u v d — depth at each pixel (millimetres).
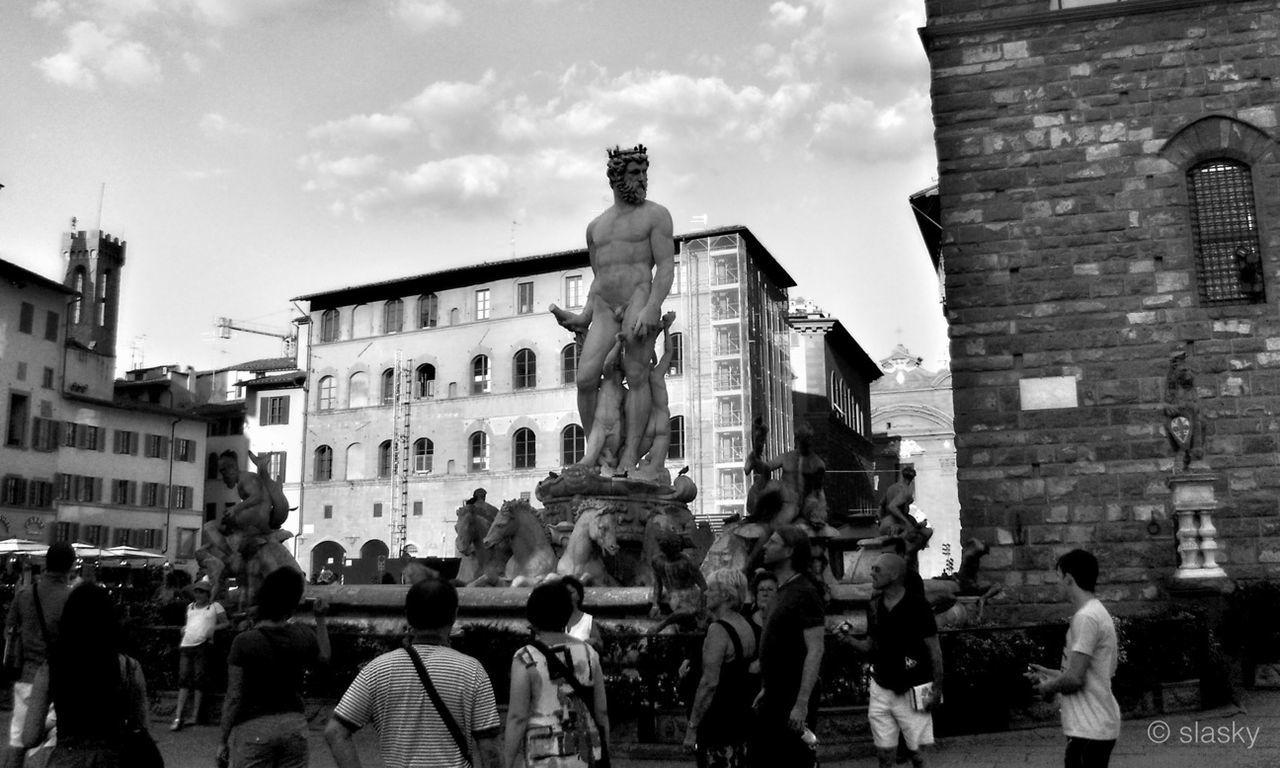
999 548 20562
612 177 18344
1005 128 21578
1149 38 21219
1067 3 21750
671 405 64938
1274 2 20812
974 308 21281
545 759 6578
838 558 19281
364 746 13328
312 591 16891
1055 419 20656
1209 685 15445
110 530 69750
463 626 14711
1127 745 12398
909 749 8945
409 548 61219
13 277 63906
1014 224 21297
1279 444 19734
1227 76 20844
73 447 67750
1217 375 20188
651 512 17297
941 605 16516
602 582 16469
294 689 7348
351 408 73812
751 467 15719
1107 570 20000
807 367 78625
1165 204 20797
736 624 7762
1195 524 19516
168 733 14703
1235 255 20578
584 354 17953
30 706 7477
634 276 18078
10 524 62562
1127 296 20703
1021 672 13539
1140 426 20297
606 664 13000
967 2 21984
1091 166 21156
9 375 63406
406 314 73438
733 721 7574
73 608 6789
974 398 21078
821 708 12539
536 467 67000
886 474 93312
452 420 70250
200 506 77125
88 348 71500
